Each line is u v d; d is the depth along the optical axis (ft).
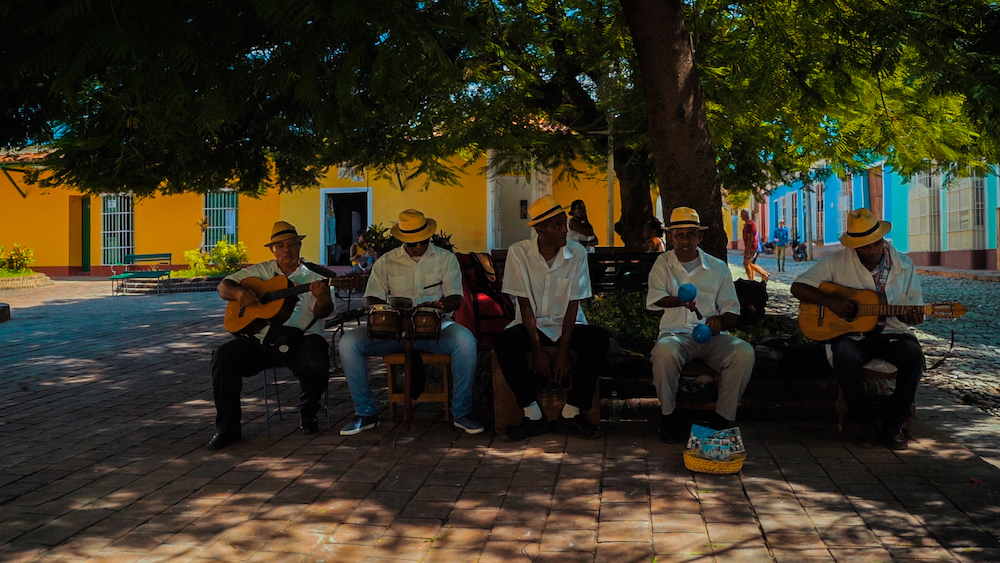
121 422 20.48
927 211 77.66
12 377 27.43
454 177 37.29
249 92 12.03
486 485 14.66
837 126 31.04
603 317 23.43
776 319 23.57
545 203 17.65
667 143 22.03
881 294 16.81
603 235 64.90
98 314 49.03
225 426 17.83
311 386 18.66
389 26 9.48
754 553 11.34
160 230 82.53
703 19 26.76
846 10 19.27
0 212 88.89
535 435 18.02
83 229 89.71
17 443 18.47
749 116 27.66
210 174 25.55
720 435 14.89
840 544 11.57
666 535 12.06
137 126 21.74
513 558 11.46
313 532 12.63
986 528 12.03
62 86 8.80
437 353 18.70
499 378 17.95
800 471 14.93
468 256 20.52
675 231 17.89
